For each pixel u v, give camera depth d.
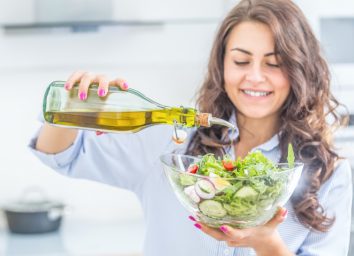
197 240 1.76
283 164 1.45
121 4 3.11
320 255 1.75
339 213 1.80
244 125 1.84
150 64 3.23
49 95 1.51
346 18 3.02
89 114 1.50
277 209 1.39
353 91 3.05
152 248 1.83
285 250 1.49
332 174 1.81
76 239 3.02
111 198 3.38
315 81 1.82
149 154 1.83
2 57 3.13
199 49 3.23
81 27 3.08
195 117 1.42
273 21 1.65
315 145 1.81
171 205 1.80
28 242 2.96
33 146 1.72
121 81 1.49
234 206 1.31
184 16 3.18
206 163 1.42
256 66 1.67
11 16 3.07
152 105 1.48
